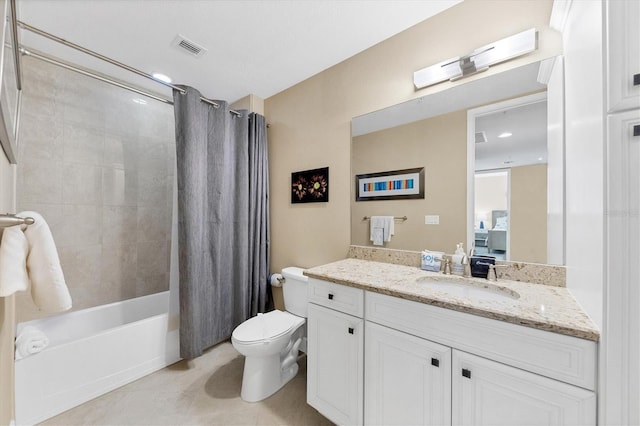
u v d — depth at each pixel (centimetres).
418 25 154
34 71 179
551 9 118
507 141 128
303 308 193
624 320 66
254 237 230
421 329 104
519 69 126
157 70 198
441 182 147
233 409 152
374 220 174
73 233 199
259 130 233
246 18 146
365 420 120
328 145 199
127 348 174
